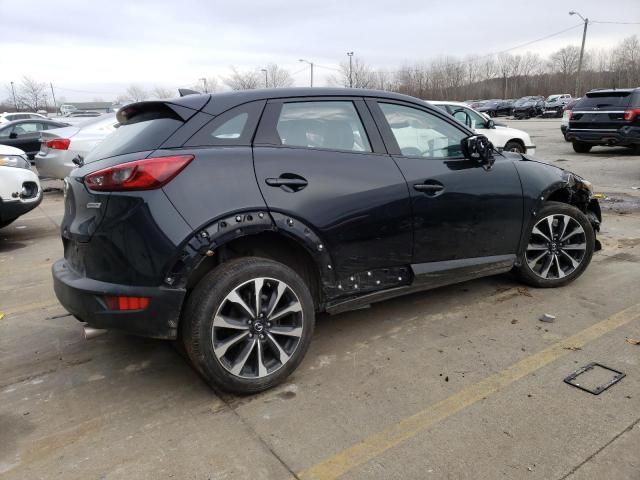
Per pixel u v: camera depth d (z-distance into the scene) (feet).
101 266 9.23
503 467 7.63
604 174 35.94
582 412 8.86
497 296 14.26
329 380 10.23
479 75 269.64
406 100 12.21
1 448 8.42
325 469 7.75
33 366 11.17
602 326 12.16
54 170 31.81
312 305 10.23
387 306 13.87
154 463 7.98
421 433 8.48
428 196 11.62
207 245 8.98
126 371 10.87
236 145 9.67
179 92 11.60
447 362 10.76
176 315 9.02
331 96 11.05
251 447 8.29
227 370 9.30
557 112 138.92
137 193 8.82
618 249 18.44
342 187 10.43
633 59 243.40
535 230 13.99
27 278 17.39
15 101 241.76
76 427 8.94
